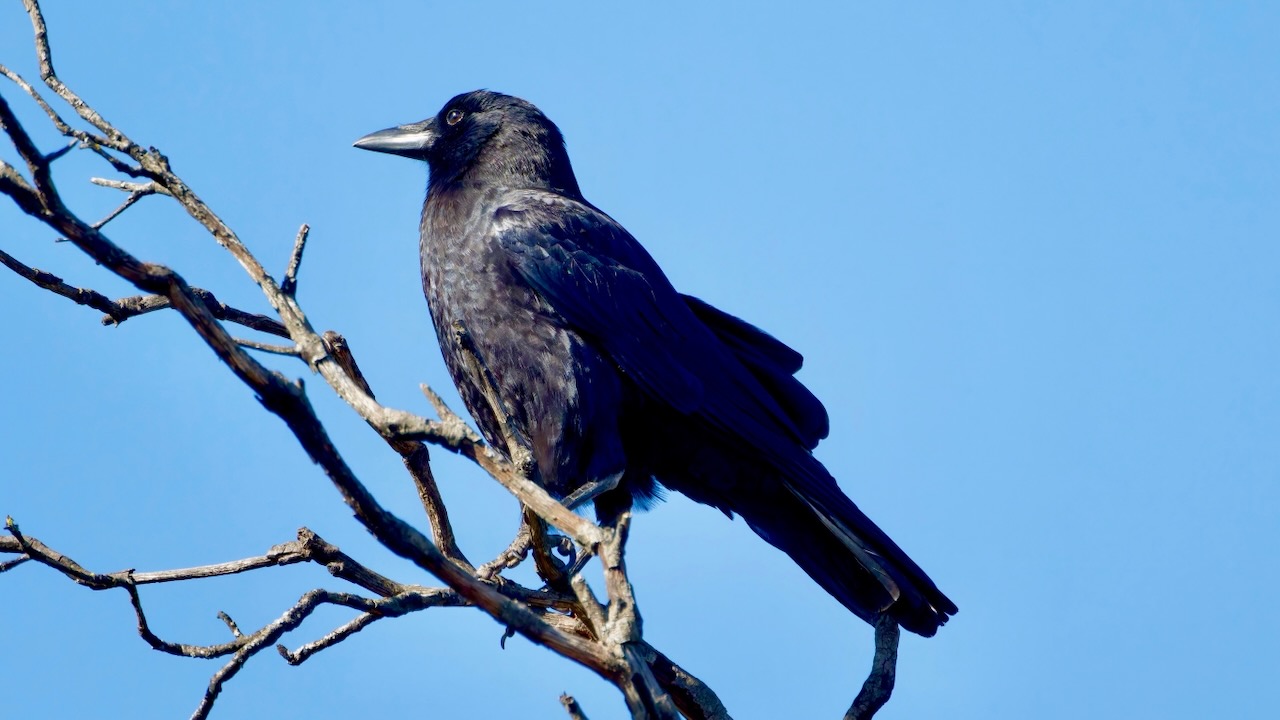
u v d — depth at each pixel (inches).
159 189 267.9
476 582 221.1
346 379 244.5
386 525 214.5
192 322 204.2
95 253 205.0
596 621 242.8
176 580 318.0
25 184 201.6
